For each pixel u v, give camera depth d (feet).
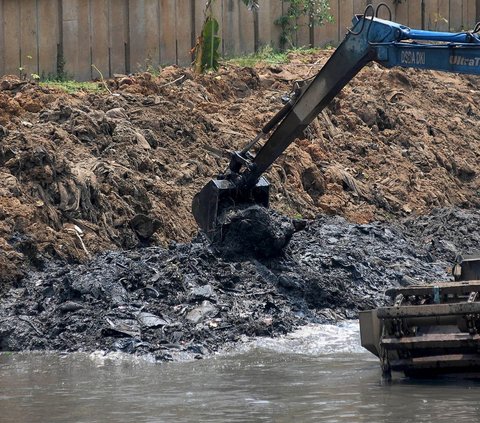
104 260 165.58
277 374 131.54
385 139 241.14
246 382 127.34
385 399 117.39
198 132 209.46
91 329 149.18
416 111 254.06
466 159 250.37
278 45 270.26
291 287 164.25
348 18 284.20
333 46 280.31
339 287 168.96
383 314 126.52
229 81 235.40
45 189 176.65
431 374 128.77
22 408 115.65
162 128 205.26
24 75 221.66
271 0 268.82
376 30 156.35
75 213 175.73
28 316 152.25
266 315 156.46
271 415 110.93
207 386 125.29
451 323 125.39
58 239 169.27
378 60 156.04
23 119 193.36
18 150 179.01
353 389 122.83
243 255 170.09
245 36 262.88
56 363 139.44
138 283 158.51
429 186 231.09
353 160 230.48
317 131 230.48
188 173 198.08
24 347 147.43
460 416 109.19
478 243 208.03
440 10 304.09
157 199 187.01
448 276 184.14
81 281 156.46
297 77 247.09
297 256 177.68
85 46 233.35
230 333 150.20
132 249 176.14
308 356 141.90
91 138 193.36
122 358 141.69
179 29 247.91
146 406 115.55
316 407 114.21
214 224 171.12
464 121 264.11
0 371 135.33
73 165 183.73
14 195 172.35
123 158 191.21
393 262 186.80
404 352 127.75
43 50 227.61
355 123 239.91
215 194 171.22
